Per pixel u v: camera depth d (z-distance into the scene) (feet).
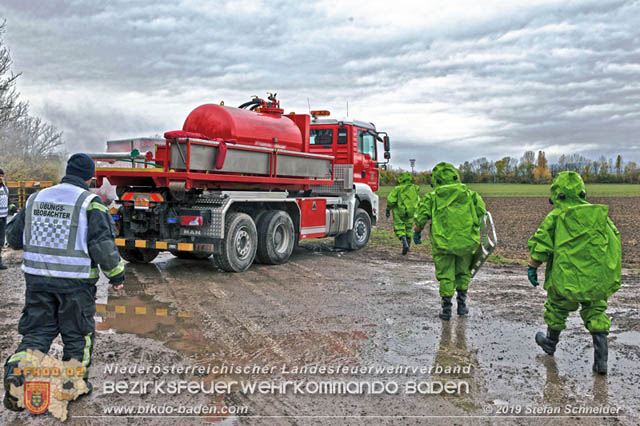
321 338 16.79
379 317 19.48
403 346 16.17
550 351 15.46
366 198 41.24
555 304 14.87
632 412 11.85
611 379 13.80
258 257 30.17
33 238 11.19
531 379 13.71
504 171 325.42
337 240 39.50
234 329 17.53
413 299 22.58
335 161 39.70
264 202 30.53
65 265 11.12
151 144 35.50
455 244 18.44
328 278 27.02
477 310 20.93
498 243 47.32
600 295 13.64
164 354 14.94
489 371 14.23
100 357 14.55
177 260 31.99
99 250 11.19
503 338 17.21
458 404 12.12
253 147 28.30
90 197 11.48
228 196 26.58
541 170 323.16
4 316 18.35
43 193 11.46
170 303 20.80
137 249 29.71
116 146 35.96
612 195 179.01
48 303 11.30
